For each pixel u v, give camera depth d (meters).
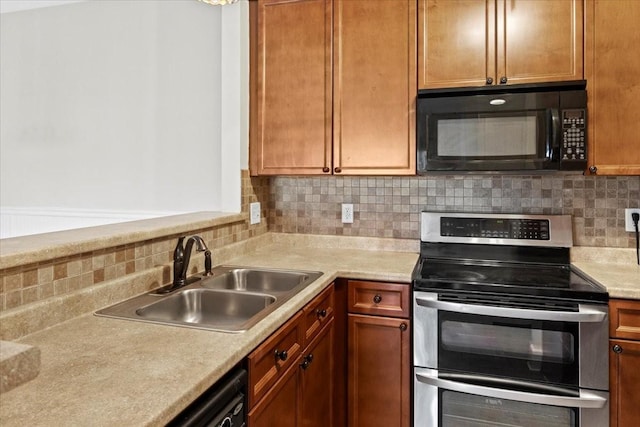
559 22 1.87
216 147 2.54
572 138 1.80
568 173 1.94
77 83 2.84
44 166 2.95
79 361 0.96
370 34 2.12
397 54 2.09
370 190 2.44
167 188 2.65
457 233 2.24
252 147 2.36
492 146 1.89
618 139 1.82
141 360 0.97
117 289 1.43
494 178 2.24
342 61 2.17
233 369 1.06
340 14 2.17
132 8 2.70
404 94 2.08
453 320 1.76
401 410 1.87
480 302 1.72
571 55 1.86
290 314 1.35
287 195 2.58
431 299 1.76
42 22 2.91
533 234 2.14
